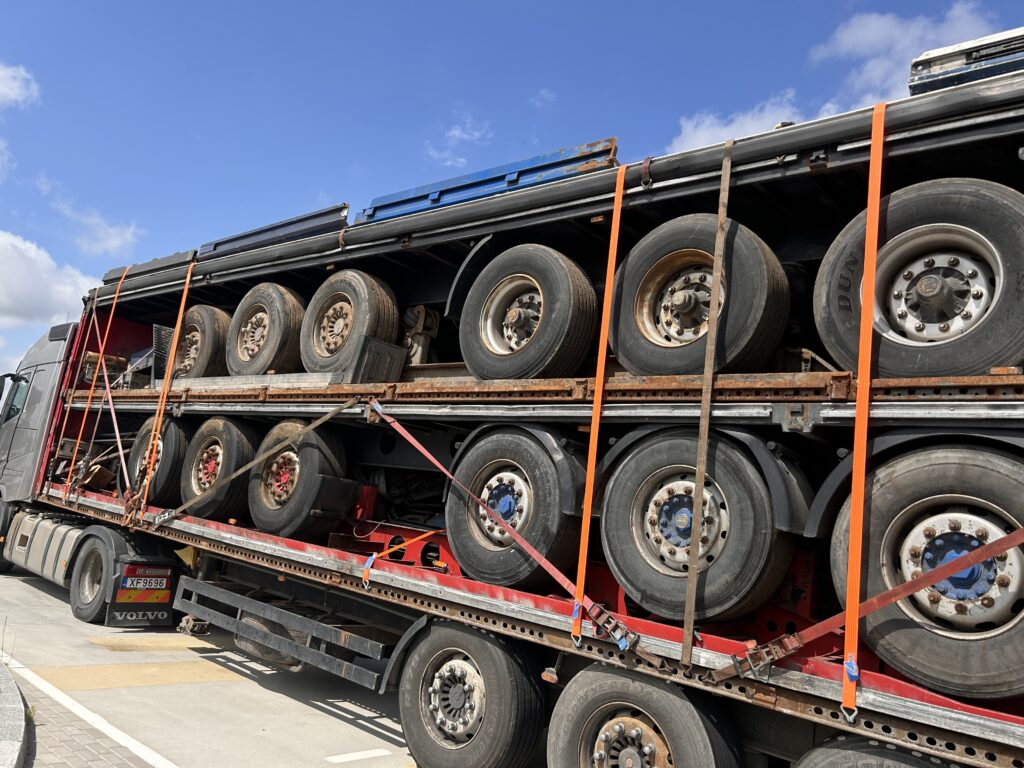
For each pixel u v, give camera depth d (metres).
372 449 6.76
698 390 4.04
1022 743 2.78
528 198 5.22
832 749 3.30
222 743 5.11
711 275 4.36
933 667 3.07
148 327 11.19
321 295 6.93
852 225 3.81
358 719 6.11
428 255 6.28
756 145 4.14
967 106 3.47
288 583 7.01
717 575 3.76
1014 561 2.99
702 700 3.78
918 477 3.24
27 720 4.90
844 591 3.37
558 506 4.50
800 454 4.02
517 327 5.18
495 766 4.49
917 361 3.44
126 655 7.32
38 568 9.91
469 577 5.20
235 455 7.25
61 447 10.33
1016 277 3.25
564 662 4.58
